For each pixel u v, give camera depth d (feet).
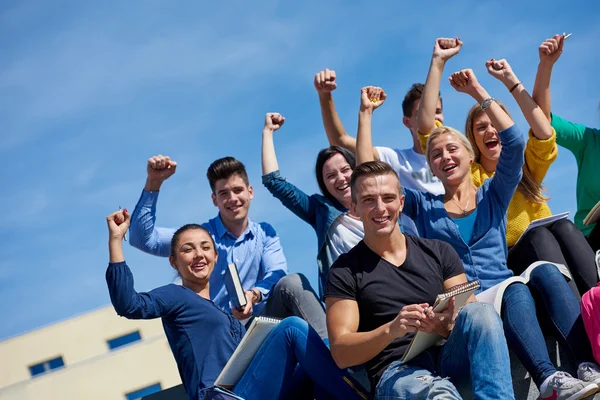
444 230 20.07
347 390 17.43
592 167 22.88
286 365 17.61
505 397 15.48
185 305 18.67
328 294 17.44
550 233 20.13
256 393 17.54
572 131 22.91
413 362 16.74
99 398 81.76
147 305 18.24
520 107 21.91
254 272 22.91
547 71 22.56
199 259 19.66
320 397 17.76
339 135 24.94
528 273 18.28
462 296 16.07
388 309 17.24
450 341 16.43
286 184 22.36
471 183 20.81
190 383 18.44
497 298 17.56
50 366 84.43
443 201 20.66
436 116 24.93
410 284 17.39
